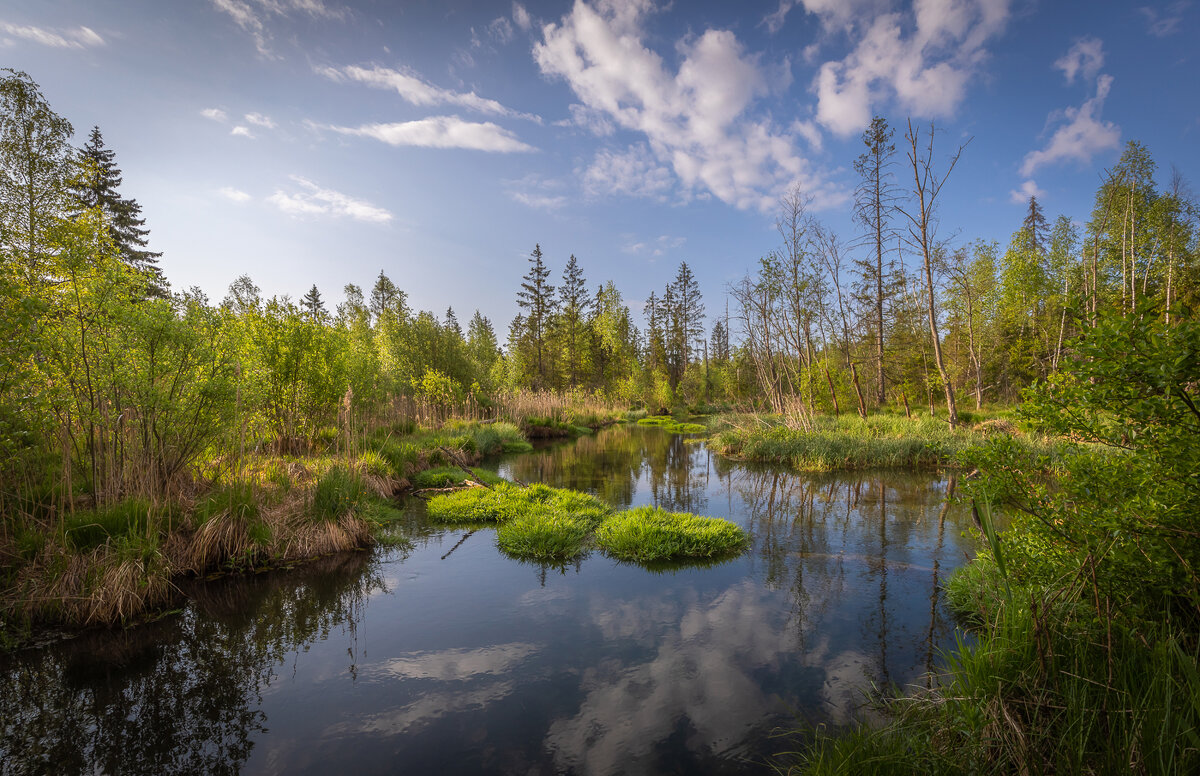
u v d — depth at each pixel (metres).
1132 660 3.08
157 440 7.48
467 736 3.89
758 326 28.17
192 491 8.14
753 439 20.44
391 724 4.05
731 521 10.41
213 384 7.71
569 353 49.72
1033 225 34.75
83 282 7.27
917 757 3.20
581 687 4.55
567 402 37.19
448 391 25.12
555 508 10.43
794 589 6.83
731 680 4.62
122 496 7.12
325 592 6.77
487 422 25.53
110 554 6.04
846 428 21.66
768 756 3.59
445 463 15.73
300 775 3.49
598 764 3.54
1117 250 23.34
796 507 11.64
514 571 7.59
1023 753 2.81
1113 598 3.44
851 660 4.94
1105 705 2.88
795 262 24.69
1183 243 21.94
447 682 4.66
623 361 58.72
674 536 8.53
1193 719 2.65
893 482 14.43
